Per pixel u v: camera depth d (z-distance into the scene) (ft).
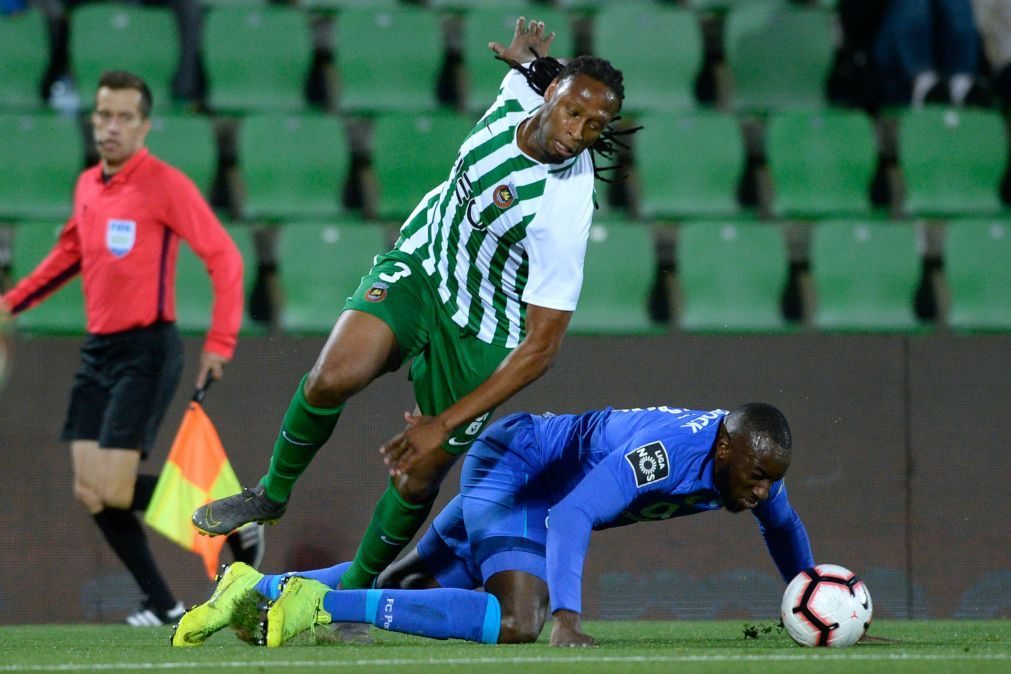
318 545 71.51
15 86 105.29
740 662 39.06
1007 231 98.78
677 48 111.24
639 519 48.39
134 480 67.82
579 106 40.63
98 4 108.37
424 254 47.85
